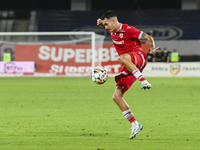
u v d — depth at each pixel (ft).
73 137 67.26
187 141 63.67
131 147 58.85
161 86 186.29
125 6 460.14
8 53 265.13
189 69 258.57
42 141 63.67
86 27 372.38
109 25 65.98
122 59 61.52
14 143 62.03
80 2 394.32
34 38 367.25
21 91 161.68
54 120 87.35
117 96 65.31
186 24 362.74
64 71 260.83
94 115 95.45
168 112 100.58
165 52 282.36
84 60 259.39
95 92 157.99
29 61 259.60
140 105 116.06
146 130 74.38
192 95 145.79
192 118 90.07
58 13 380.78
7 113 99.04
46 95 146.00
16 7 464.24
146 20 367.86
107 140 64.54
